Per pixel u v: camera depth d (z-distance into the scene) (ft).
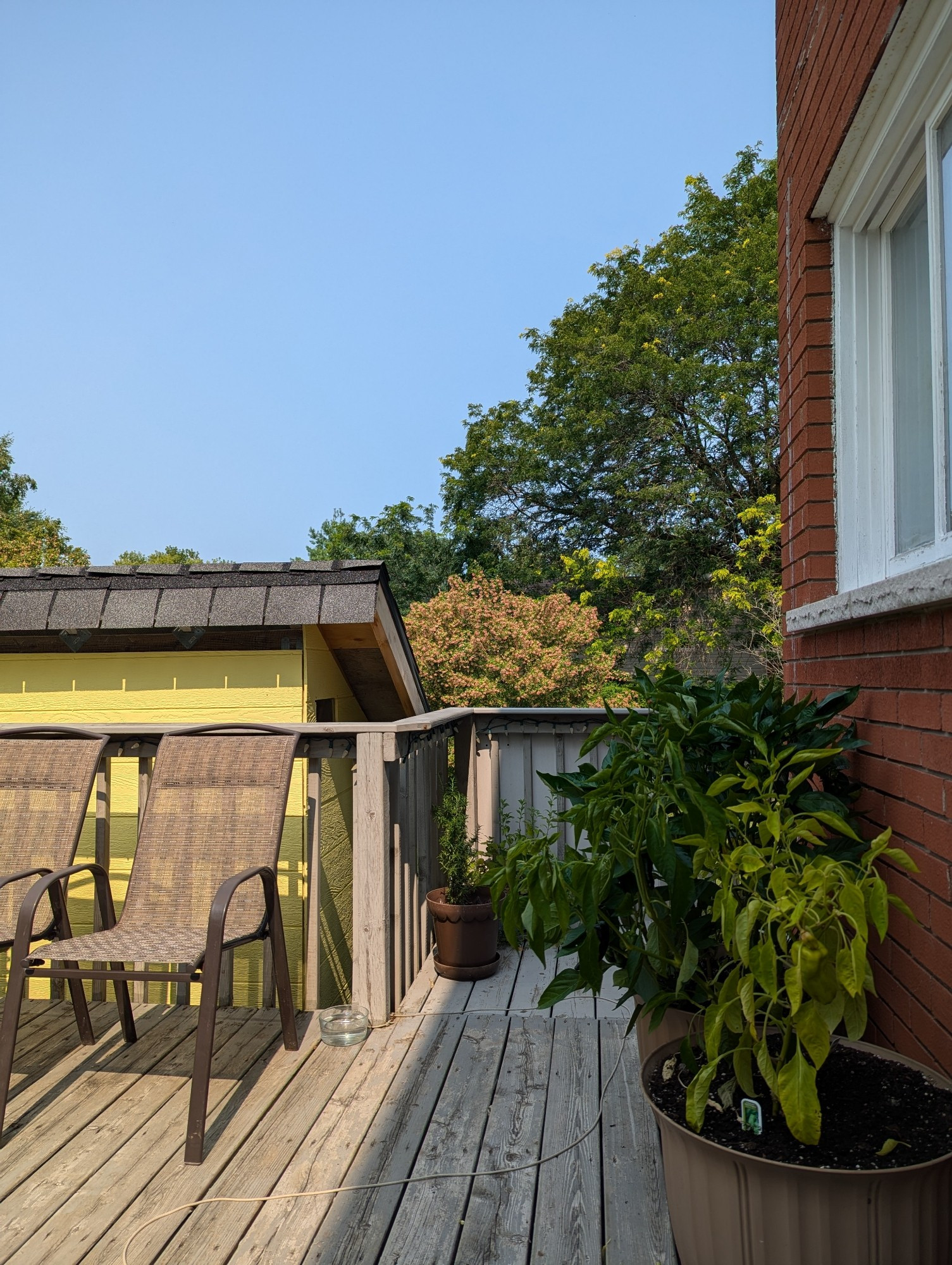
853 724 8.19
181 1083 8.99
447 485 73.10
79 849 15.94
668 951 6.89
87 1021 10.00
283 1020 9.78
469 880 12.90
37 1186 7.13
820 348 9.90
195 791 10.21
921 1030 6.86
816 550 9.84
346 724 10.77
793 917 4.84
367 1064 9.45
